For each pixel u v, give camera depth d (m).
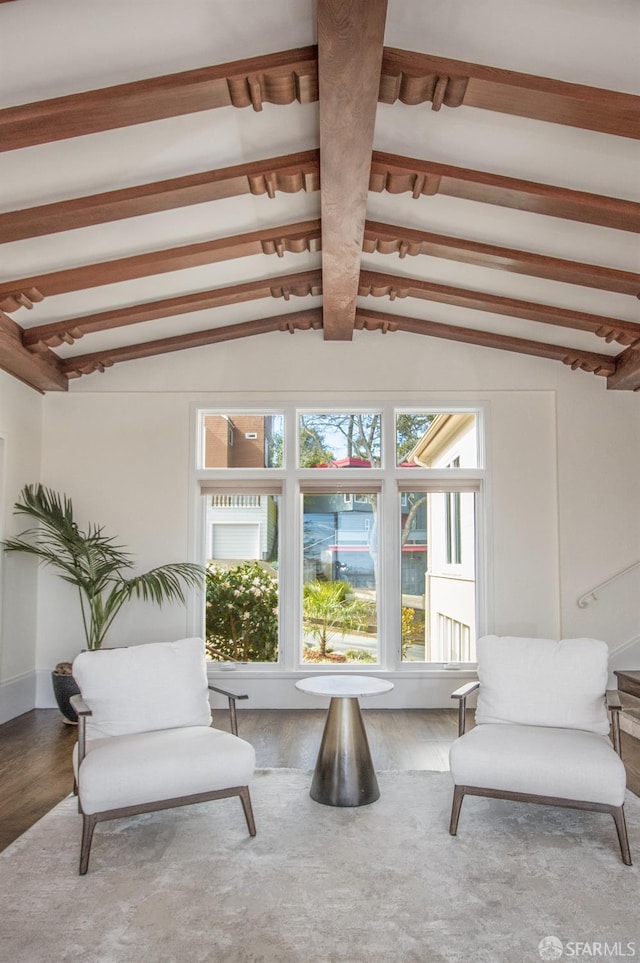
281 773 4.34
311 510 6.36
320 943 2.50
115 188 3.73
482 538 6.29
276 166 3.71
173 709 3.69
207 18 2.66
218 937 2.53
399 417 6.41
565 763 3.21
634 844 3.33
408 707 6.09
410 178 3.79
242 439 6.39
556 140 3.37
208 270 5.01
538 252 4.48
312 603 6.32
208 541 6.34
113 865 3.09
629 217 3.81
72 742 5.07
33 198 3.70
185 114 3.16
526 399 6.31
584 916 2.68
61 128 3.09
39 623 6.20
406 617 6.31
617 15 2.57
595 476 6.25
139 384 6.30
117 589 6.17
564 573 6.18
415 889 2.88
